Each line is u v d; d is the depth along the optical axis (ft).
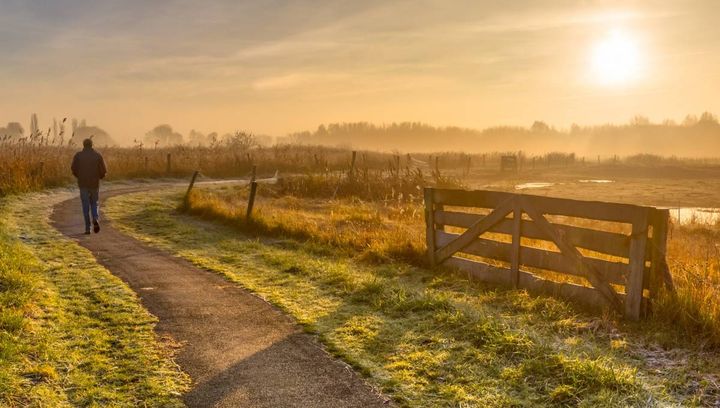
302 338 20.29
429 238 31.68
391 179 77.25
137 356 18.38
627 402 14.69
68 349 18.76
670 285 21.36
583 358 17.70
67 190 71.72
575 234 23.84
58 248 36.27
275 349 19.19
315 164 126.62
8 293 23.00
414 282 28.81
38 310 22.39
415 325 21.36
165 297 25.59
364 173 79.41
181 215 55.98
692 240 45.39
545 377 16.28
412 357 18.17
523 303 23.86
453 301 23.86
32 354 17.98
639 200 98.53
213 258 35.04
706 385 15.69
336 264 32.14
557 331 20.65
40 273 28.86
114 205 60.39
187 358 18.33
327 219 50.80
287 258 33.83
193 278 29.53
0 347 17.74
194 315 22.97
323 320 22.33
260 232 45.14
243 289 27.32
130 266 32.12
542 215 25.23
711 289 21.08
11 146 75.00
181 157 114.52
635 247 21.43
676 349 18.42
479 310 22.70
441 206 31.48
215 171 112.27
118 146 153.38
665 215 21.02
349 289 26.89
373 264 33.04
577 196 102.42
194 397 15.49
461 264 29.68
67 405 14.90
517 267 26.37
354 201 71.87
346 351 18.89
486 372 16.93
